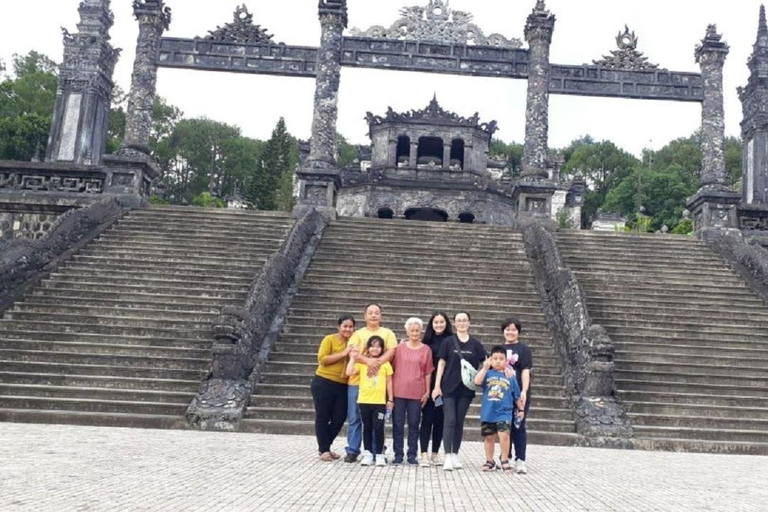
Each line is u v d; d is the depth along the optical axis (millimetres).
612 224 55062
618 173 81125
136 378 12477
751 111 24062
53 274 16141
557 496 6621
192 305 15242
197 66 24469
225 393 11648
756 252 18391
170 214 20531
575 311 13930
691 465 9438
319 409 8539
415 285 16953
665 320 15992
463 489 6836
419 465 8414
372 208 41219
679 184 68062
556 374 13594
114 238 18453
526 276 17766
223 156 78812
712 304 16766
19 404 11531
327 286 16609
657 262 19203
